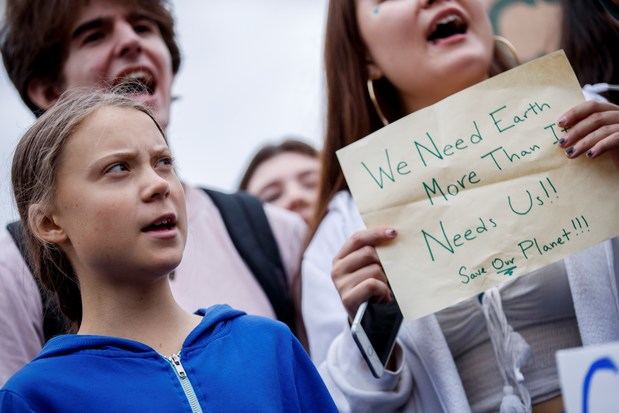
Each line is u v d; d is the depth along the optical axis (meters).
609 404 1.43
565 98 2.17
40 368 1.75
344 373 2.27
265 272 2.64
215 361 1.83
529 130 2.17
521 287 2.27
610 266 2.25
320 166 2.71
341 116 2.69
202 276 2.58
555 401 2.21
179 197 1.86
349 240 2.21
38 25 2.75
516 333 2.23
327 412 1.91
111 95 1.98
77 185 1.83
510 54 2.71
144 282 1.83
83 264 1.85
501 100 2.21
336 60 2.69
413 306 2.13
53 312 2.30
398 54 2.55
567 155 2.12
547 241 2.11
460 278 2.13
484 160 2.18
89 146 1.84
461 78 2.51
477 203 2.16
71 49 2.76
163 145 1.88
